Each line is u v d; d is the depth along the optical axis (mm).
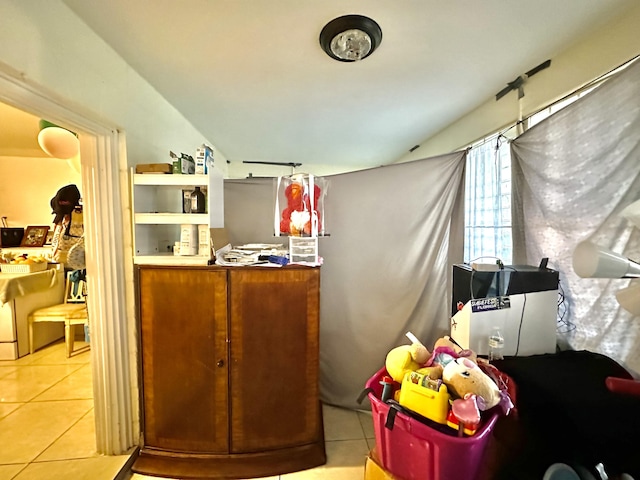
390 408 1046
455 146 2494
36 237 3363
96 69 1385
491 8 1180
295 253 1702
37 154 3279
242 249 1899
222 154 3791
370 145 3297
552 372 1145
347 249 2135
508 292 1312
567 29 1297
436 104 2127
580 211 1298
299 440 1688
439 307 2000
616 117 1154
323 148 3455
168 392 1622
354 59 1455
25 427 1877
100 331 1596
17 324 2863
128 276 1649
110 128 1545
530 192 1582
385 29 1310
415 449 1007
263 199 2324
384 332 2084
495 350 1283
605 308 1225
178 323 1594
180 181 1617
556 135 1410
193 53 1521
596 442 954
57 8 1173
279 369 1643
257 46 1455
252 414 1633
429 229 1984
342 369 2188
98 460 1602
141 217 1622
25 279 2875
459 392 994
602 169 1207
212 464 1590
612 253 818
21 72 1043
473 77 1730
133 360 1676
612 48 1241
